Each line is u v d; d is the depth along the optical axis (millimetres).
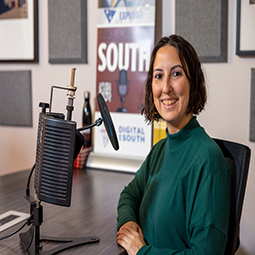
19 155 2488
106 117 1025
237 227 1078
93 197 1557
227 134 1865
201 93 1180
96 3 2131
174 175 1118
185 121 1177
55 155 987
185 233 1080
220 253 972
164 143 1323
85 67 2195
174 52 1132
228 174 1033
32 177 1896
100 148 2107
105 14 2080
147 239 1163
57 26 2219
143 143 2004
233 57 1819
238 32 1767
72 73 1047
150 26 1965
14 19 2346
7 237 1130
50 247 1079
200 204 1000
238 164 1126
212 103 1882
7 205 1451
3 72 2441
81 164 2078
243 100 1816
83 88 2211
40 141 1021
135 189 1368
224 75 1847
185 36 1902
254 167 1811
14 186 1723
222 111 1865
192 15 1875
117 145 1028
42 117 1021
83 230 1212
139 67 2008
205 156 1038
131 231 1119
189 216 1046
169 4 1951
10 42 2379
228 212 1009
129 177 1892
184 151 1140
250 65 1787
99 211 1391
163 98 1157
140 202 1367
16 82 2406
